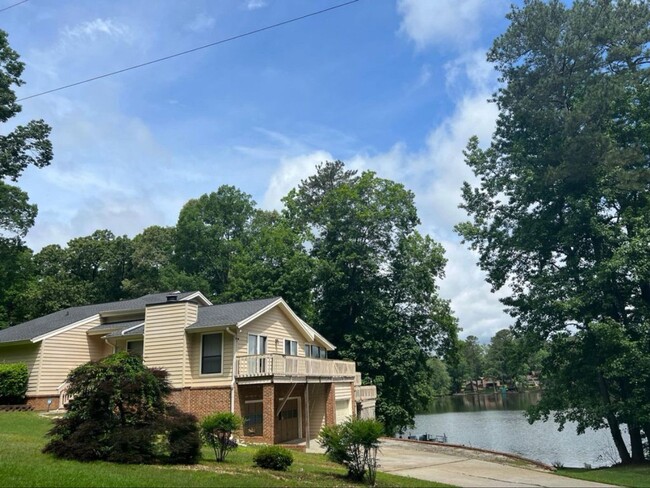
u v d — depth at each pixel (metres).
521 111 26.33
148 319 21.36
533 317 26.17
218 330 20.31
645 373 21.56
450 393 118.38
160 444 11.46
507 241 27.89
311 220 41.78
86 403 11.12
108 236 55.31
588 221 23.95
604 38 24.70
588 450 32.59
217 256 55.56
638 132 24.80
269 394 19.02
